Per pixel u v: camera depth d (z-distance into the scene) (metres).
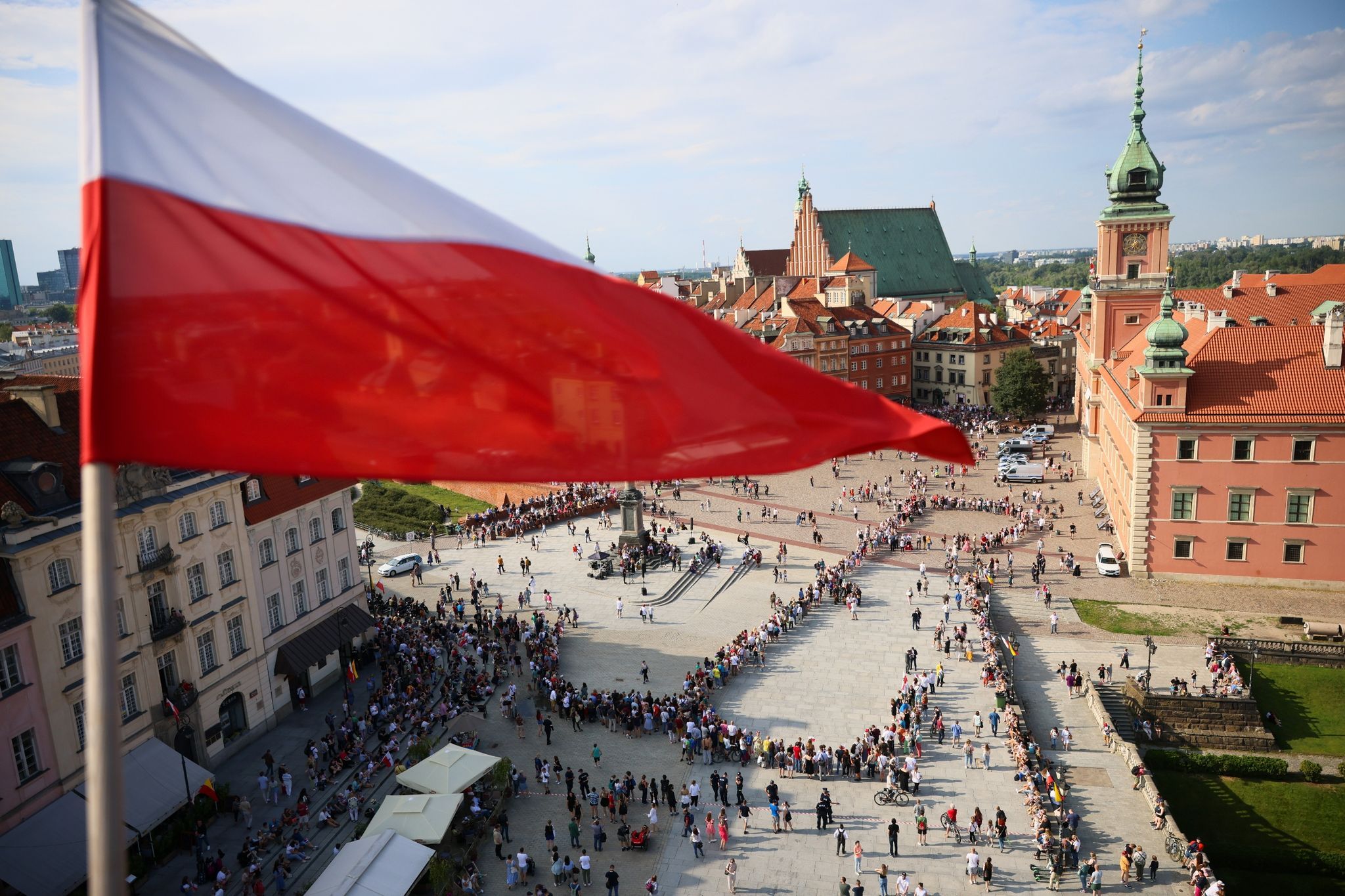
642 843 54.22
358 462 8.79
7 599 49.91
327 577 76.75
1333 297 140.12
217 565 63.91
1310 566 92.00
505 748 66.88
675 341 9.32
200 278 8.45
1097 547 106.25
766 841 54.88
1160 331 91.44
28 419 57.00
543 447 9.01
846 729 67.56
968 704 70.81
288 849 53.25
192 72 8.55
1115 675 76.75
